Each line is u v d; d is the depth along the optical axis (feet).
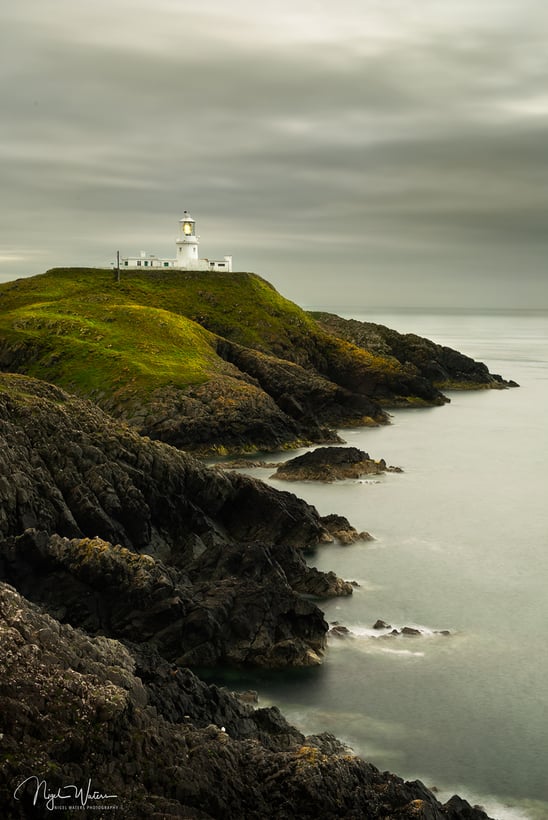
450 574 248.93
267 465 390.01
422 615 218.79
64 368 478.59
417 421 535.60
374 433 489.67
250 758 127.54
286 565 233.96
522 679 185.88
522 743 161.79
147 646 177.68
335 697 176.55
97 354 487.61
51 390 293.84
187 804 114.11
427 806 122.93
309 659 189.67
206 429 419.74
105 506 234.58
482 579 245.45
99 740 114.62
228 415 429.79
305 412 487.20
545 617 219.00
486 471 389.60
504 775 151.84
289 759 127.34
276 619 196.65
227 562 217.77
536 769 153.89
